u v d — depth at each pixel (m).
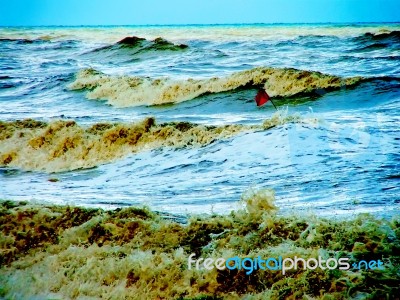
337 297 3.50
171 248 4.39
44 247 4.54
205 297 3.64
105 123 8.77
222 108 9.80
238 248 4.31
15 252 4.43
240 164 6.66
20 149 8.09
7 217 5.02
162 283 3.85
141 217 5.00
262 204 5.03
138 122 8.80
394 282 3.63
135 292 3.75
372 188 5.29
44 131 8.50
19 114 9.22
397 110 8.58
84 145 8.30
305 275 3.79
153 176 6.67
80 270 4.04
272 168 6.30
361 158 6.28
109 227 4.77
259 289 3.74
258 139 7.71
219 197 5.51
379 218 4.53
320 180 5.67
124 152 8.27
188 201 5.45
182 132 8.52
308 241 4.31
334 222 4.53
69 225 4.93
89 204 5.45
